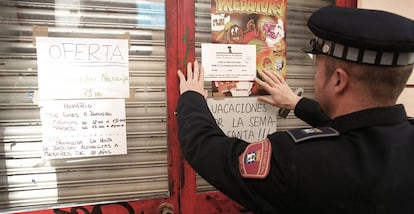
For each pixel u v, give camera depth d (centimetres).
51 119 102
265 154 71
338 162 66
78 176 107
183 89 109
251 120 124
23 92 100
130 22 108
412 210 66
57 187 105
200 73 113
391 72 66
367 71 66
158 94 113
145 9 110
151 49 111
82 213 106
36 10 100
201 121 87
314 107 111
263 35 123
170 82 113
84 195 108
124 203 110
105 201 109
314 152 68
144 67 111
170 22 112
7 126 99
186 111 93
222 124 120
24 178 102
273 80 123
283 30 125
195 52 115
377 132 69
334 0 133
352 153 67
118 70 108
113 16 107
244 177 71
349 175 64
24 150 101
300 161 67
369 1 134
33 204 103
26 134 101
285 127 130
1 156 99
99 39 105
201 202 119
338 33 68
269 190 68
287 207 69
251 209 73
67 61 103
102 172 109
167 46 112
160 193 115
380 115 70
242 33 120
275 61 125
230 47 119
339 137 72
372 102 70
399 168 66
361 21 66
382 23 65
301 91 131
